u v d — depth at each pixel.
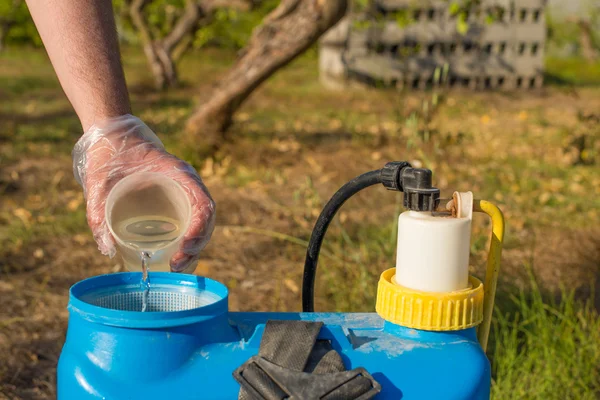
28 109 9.33
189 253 1.42
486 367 1.33
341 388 1.20
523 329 2.73
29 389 2.76
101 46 1.63
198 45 14.87
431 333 1.32
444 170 5.77
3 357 2.97
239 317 1.41
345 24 11.57
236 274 3.89
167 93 11.59
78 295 1.34
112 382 1.23
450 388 1.26
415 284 1.32
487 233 4.23
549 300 3.27
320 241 1.63
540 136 7.79
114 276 1.39
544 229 4.62
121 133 1.53
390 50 11.64
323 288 3.47
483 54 11.89
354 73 11.70
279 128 8.04
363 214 4.78
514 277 3.51
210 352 1.27
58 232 4.52
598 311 3.28
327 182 5.75
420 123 5.94
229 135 6.50
